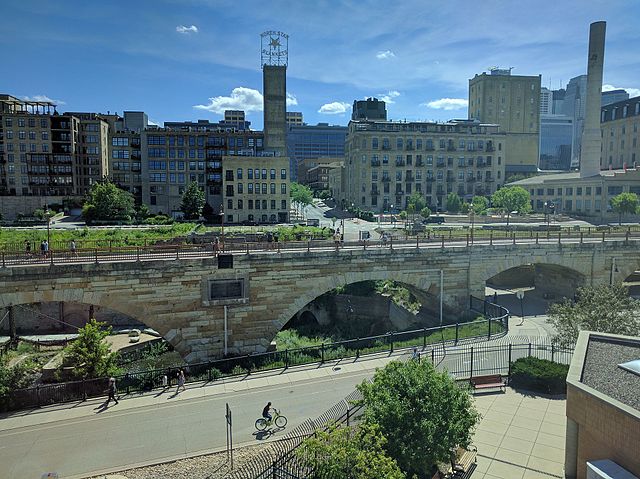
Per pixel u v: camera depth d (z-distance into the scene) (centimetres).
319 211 13312
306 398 2652
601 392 1554
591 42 10044
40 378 3256
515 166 15488
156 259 3434
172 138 11312
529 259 4581
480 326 3859
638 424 1333
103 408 2597
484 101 15712
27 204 10662
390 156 12606
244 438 2234
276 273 3706
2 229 7775
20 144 11212
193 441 2219
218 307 3566
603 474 1355
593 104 10294
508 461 1970
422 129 12719
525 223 9556
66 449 2169
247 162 10112
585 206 10675
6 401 2581
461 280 4381
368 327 5347
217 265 3534
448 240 4862
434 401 1747
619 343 1973
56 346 4172
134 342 4281
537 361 2758
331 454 1527
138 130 13438
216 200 11362
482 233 6819
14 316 4472
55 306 4747
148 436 2275
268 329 3725
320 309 5738
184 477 1928
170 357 3884
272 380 2939
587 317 2817
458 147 12925
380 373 1888
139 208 10469
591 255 4781
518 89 15812
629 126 13050
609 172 10906
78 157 11619
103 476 1953
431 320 4497
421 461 1686
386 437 1691
